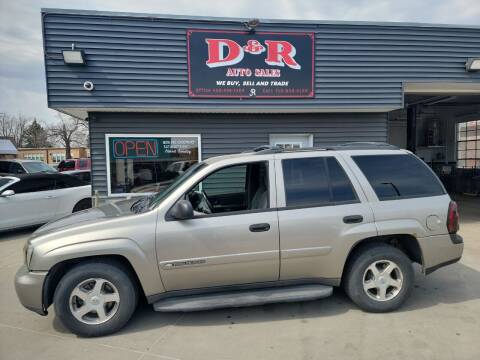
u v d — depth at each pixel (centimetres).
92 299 326
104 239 321
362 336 320
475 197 1270
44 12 623
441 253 371
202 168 364
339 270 356
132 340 321
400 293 363
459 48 748
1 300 419
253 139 786
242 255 338
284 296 345
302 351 298
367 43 718
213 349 304
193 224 333
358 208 356
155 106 670
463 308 374
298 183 358
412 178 379
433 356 288
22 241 712
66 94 643
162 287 336
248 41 684
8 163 1405
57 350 307
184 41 669
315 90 712
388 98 731
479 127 1356
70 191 852
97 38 642
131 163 743
